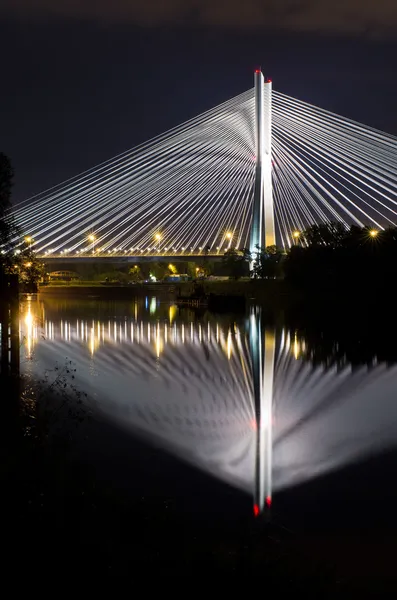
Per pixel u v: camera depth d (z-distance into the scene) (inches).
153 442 768.3
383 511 571.2
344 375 1288.1
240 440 813.9
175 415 940.6
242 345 1749.5
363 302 2669.8
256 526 515.5
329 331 2046.0
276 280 3417.8
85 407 912.3
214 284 4028.1
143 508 438.3
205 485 620.7
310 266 3021.7
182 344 1772.9
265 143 3592.5
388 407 1013.8
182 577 313.6
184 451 740.0
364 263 2819.9
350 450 775.1
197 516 532.4
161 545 371.9
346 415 965.8
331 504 587.5
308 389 1163.9
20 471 412.2
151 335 1993.1
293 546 484.7
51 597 283.3
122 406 977.5
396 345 1689.2
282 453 759.1
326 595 333.4
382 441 816.9
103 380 1209.4
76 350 1622.8
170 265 6161.4
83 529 350.3
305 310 2842.0
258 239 3639.3
